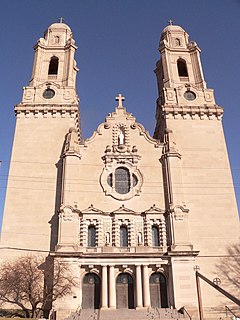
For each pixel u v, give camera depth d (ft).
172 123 201.26
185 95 212.84
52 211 173.58
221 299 155.94
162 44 233.96
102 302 151.33
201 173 186.70
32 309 139.33
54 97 207.51
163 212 172.35
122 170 186.09
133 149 189.26
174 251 158.20
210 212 176.35
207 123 202.39
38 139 193.67
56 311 142.61
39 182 181.06
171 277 155.02
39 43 229.86
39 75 219.41
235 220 174.91
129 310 147.64
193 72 226.38
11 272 145.07
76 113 203.92
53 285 142.10
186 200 178.91
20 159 187.21
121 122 198.29
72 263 153.89
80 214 169.78
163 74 227.20
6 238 166.50
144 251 161.38
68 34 243.60
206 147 194.80
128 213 171.12
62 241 159.02
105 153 187.93
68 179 174.50
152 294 157.38
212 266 163.63
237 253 166.91
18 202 175.52
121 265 157.99
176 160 184.14
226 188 182.80
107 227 169.37
